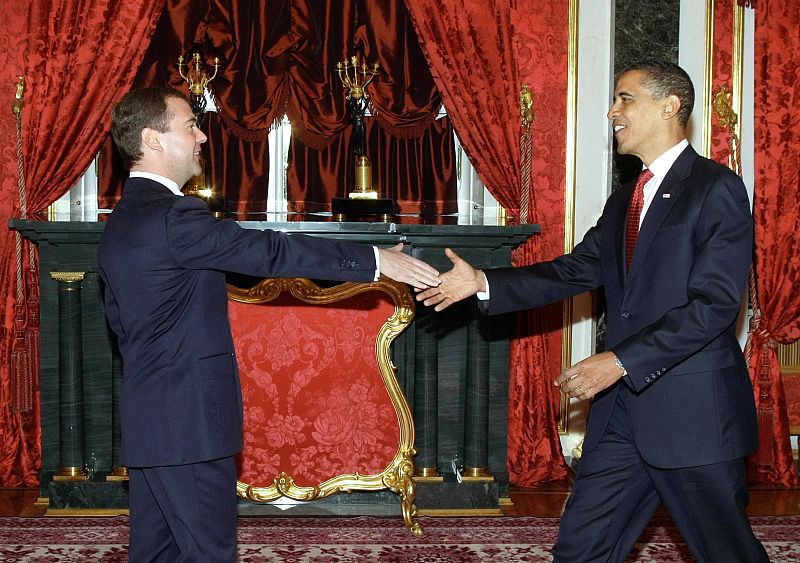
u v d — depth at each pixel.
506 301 2.84
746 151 4.92
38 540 3.62
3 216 4.49
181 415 2.31
